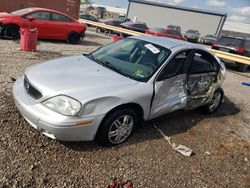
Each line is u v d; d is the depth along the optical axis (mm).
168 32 19984
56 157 3359
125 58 4402
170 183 3297
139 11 46500
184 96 4637
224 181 3533
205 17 42656
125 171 3346
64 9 17656
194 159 3902
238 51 13164
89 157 3471
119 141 3832
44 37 11555
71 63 4176
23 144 3480
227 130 5152
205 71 5027
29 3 15891
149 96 3879
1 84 5266
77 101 3215
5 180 2844
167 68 4191
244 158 4180
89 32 19875
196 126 5047
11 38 10820
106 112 3410
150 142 4102
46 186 2887
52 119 3139
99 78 3721
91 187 2996
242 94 8094
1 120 3893
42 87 3350
